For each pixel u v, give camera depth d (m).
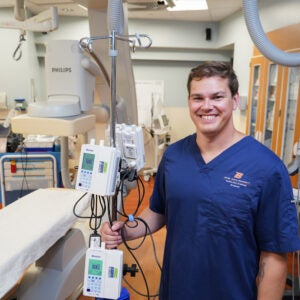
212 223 1.08
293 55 1.17
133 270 1.29
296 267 2.45
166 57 5.97
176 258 1.16
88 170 1.00
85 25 5.46
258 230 1.07
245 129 4.52
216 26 5.69
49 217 1.62
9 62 4.93
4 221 1.58
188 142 1.22
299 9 3.18
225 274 1.08
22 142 3.72
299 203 1.89
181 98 6.35
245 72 4.53
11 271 1.27
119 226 1.16
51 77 1.62
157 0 2.31
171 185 1.17
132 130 1.09
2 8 4.65
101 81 1.91
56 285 1.64
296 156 2.01
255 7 1.15
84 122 1.54
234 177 1.06
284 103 3.33
